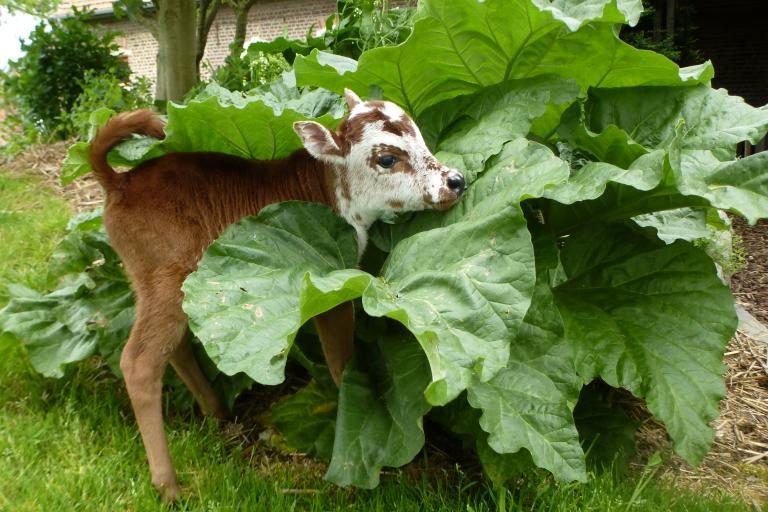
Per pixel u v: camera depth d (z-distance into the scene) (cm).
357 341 288
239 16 882
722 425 344
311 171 300
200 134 310
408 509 252
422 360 260
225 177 295
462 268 222
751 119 279
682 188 232
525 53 293
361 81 311
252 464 296
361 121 274
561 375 247
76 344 332
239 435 321
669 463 309
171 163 294
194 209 285
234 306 233
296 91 404
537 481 265
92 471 267
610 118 305
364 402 260
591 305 287
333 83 316
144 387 268
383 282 243
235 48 869
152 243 278
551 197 247
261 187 298
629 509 253
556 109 313
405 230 280
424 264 239
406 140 269
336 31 529
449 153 283
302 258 268
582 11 272
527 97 278
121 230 280
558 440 235
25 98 921
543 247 264
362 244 296
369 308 203
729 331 274
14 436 293
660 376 265
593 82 312
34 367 325
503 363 201
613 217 294
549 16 267
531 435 234
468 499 251
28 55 911
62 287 374
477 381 244
